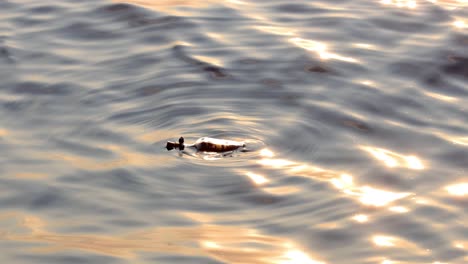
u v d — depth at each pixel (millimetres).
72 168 22688
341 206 20906
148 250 19172
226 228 20094
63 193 21594
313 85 27422
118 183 21969
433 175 22312
